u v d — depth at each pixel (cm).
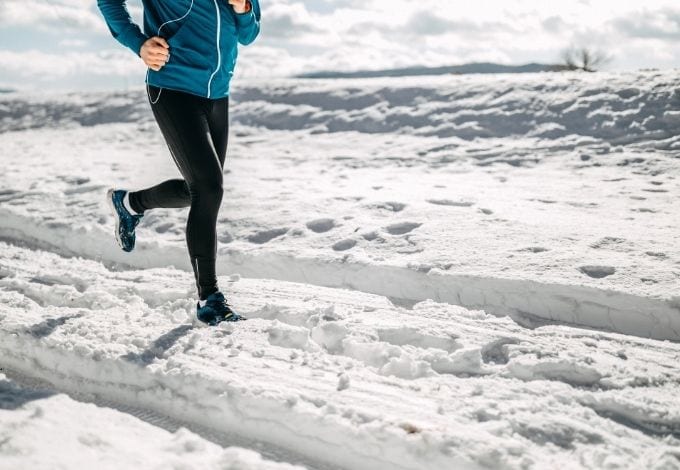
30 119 1257
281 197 481
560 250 319
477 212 407
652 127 662
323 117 929
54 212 474
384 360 225
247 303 286
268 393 194
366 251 346
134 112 1203
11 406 194
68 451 168
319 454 180
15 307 287
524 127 732
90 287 317
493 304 287
